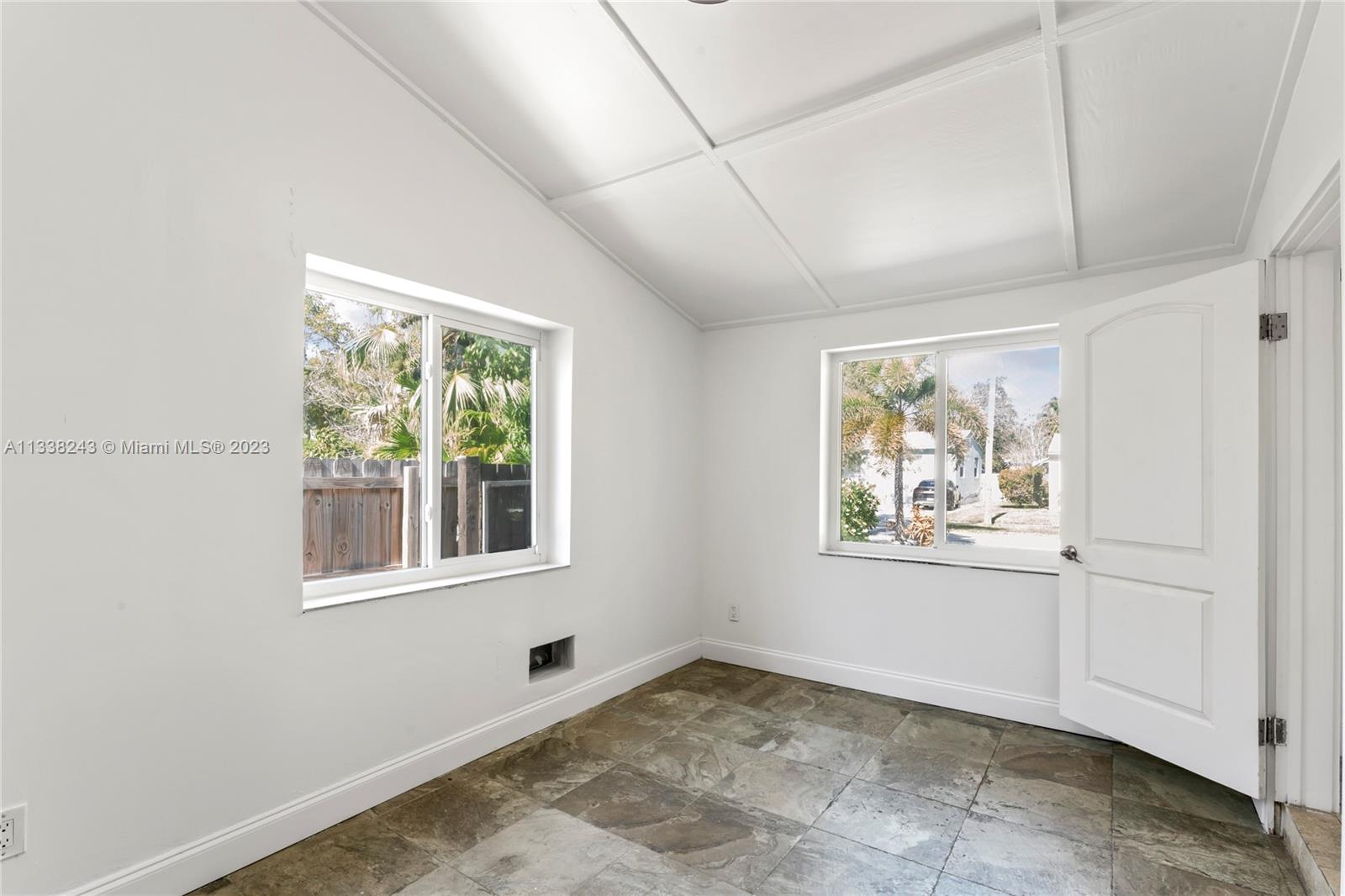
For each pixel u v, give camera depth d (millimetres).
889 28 1924
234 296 1927
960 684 3225
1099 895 1814
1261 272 2119
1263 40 1761
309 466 2326
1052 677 2998
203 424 1860
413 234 2414
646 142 2533
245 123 1947
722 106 2309
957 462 3395
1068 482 2789
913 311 3400
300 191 2084
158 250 1771
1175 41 1812
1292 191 1897
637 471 3602
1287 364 2107
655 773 2533
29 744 1555
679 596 3936
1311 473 2068
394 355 2602
